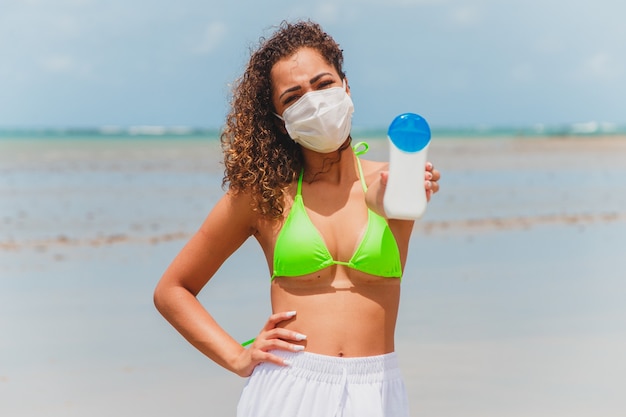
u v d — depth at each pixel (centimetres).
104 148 2998
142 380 688
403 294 927
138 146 3098
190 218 1355
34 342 770
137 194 1619
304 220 358
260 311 832
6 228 1273
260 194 366
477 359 724
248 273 998
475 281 988
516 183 1889
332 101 355
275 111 373
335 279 356
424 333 791
